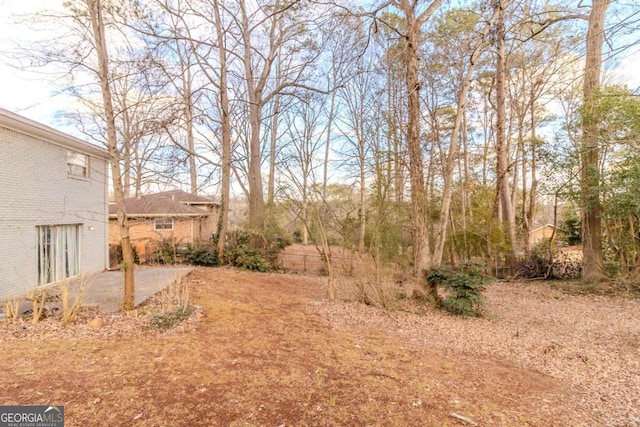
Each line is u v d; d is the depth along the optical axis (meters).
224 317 6.38
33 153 8.22
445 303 7.56
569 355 4.94
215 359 4.31
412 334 5.83
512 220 13.58
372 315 6.98
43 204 8.56
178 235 18.19
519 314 7.59
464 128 16.48
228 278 11.02
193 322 5.85
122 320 5.73
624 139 8.31
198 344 4.82
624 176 9.02
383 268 7.95
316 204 8.61
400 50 9.23
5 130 7.41
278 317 6.63
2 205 7.32
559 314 7.59
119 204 6.27
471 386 3.83
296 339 5.29
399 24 9.56
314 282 11.57
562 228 14.22
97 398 3.23
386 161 8.73
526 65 14.28
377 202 8.29
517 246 13.83
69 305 6.32
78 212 9.98
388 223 8.70
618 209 9.48
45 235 8.70
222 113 13.50
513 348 5.25
